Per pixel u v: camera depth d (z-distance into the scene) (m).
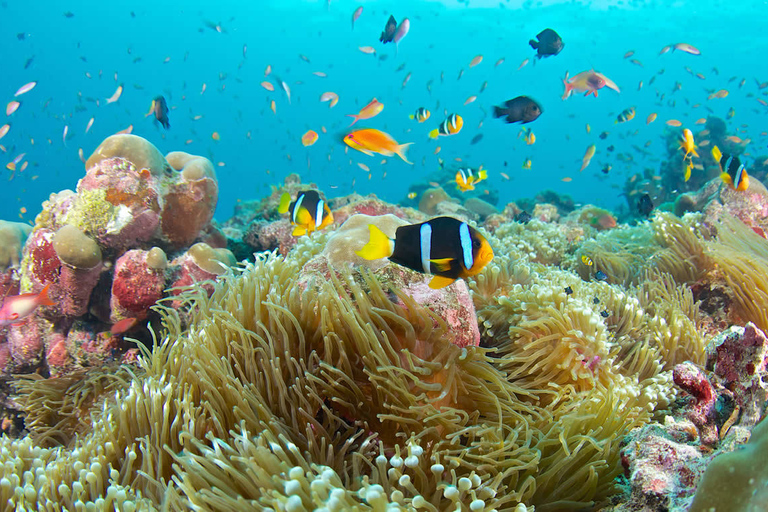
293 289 2.86
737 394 2.29
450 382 2.45
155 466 2.36
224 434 2.37
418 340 2.66
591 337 3.10
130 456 2.33
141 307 4.57
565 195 17.55
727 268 4.30
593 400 2.67
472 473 1.97
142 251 4.58
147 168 4.90
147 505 2.08
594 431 2.42
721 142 15.02
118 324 4.51
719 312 4.38
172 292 4.74
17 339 4.77
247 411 2.35
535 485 2.09
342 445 2.40
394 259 2.10
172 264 5.02
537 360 3.12
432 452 2.16
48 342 4.77
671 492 1.68
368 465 2.27
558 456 2.29
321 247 4.04
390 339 2.57
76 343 4.70
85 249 4.39
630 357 3.64
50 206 4.80
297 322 2.62
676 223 5.26
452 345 2.66
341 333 2.61
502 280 4.21
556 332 3.21
